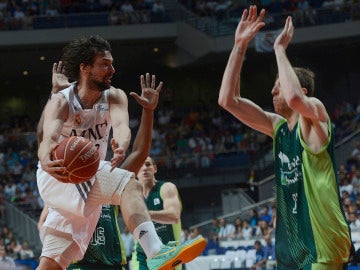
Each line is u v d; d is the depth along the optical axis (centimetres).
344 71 2969
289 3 2758
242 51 468
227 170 2550
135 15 2798
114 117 431
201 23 2770
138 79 3259
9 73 3139
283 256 454
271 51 2534
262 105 3122
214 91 3206
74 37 2753
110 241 551
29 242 2006
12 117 3247
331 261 437
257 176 2458
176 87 3231
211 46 2720
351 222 1583
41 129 451
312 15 2650
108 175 412
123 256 564
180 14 2825
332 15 2641
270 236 1627
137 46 2892
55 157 381
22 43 2738
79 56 423
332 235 435
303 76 464
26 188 2375
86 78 425
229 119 2942
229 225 1858
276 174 462
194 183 2550
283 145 459
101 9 2908
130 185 411
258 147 2638
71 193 416
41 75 3195
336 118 2652
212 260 1666
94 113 429
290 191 453
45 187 425
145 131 473
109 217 554
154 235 399
